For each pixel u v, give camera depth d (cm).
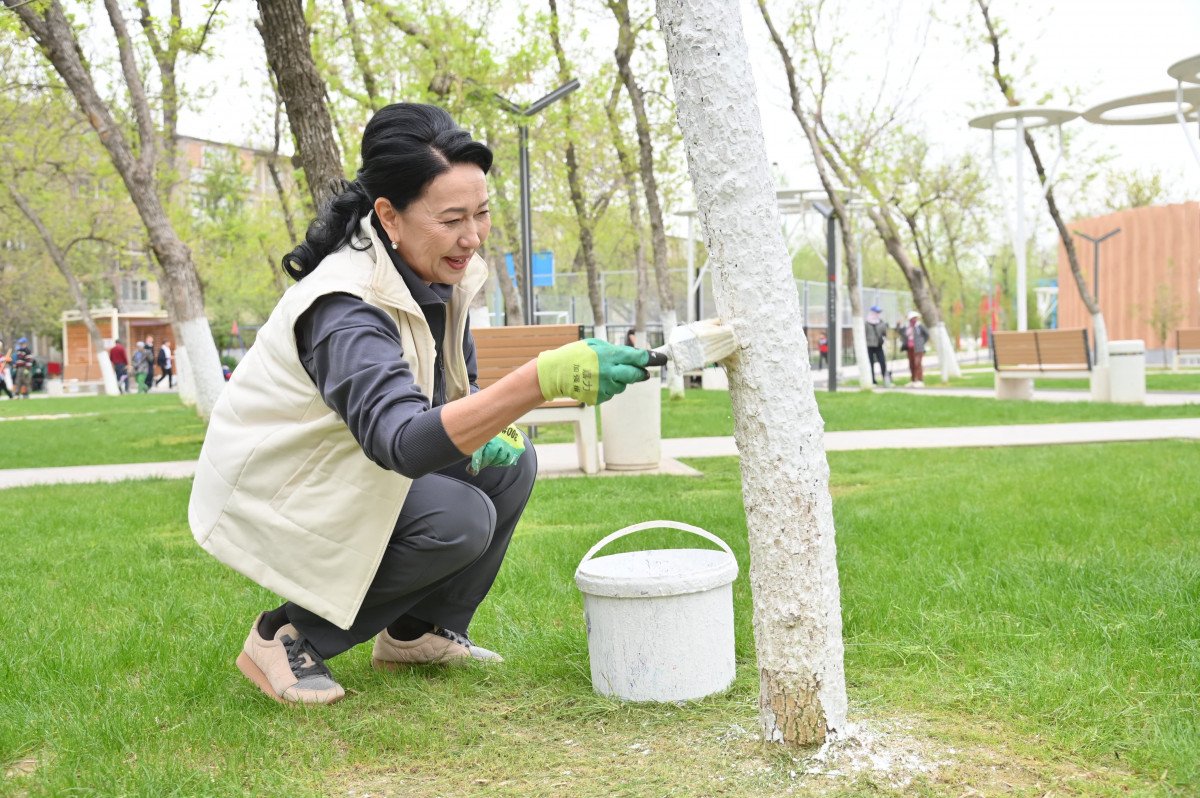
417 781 235
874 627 329
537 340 761
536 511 602
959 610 338
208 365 1298
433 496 270
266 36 788
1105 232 3844
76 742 254
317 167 800
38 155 2164
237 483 263
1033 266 5119
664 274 1752
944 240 4331
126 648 334
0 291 4091
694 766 234
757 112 221
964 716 257
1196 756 221
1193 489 578
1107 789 212
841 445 956
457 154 243
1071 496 565
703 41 217
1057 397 1605
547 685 297
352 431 233
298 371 254
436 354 279
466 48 1177
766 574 230
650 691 275
